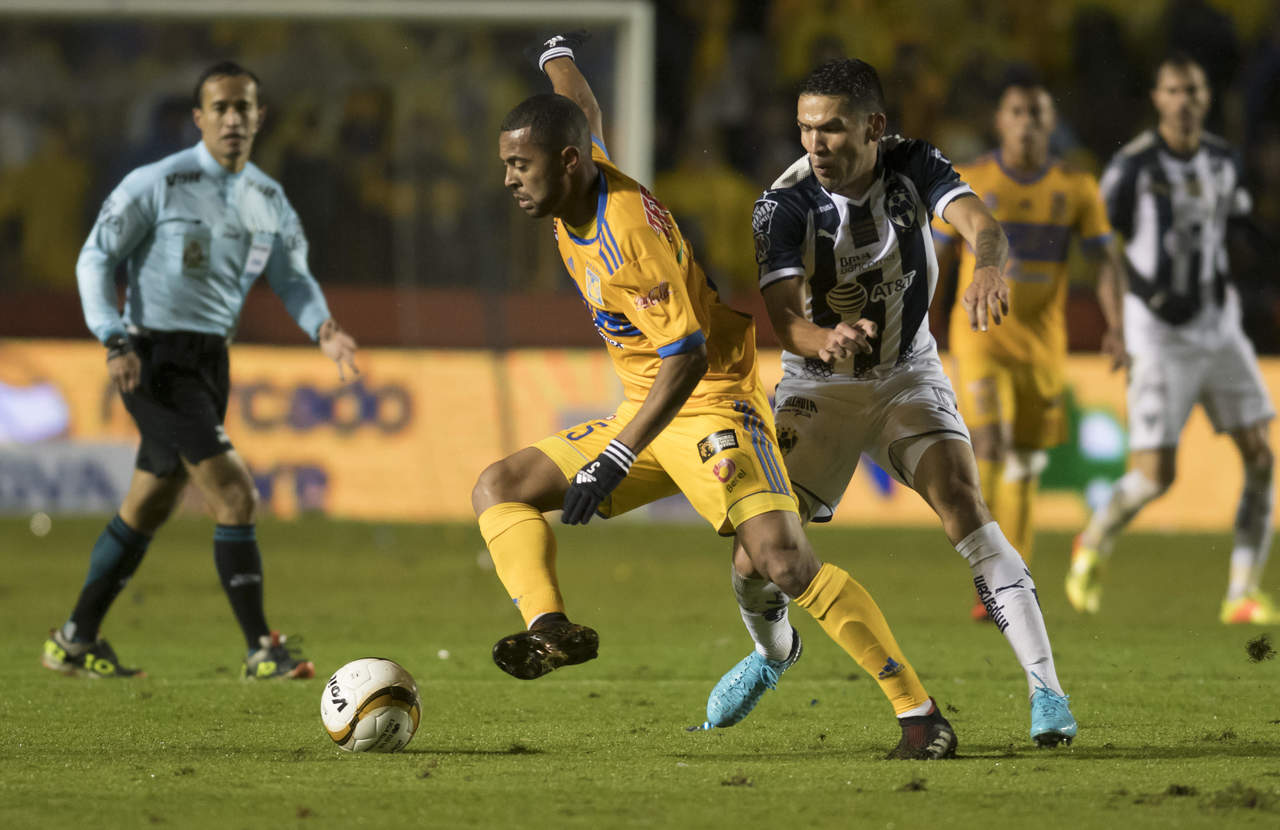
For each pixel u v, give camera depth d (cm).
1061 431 3162
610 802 1341
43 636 2811
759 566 1572
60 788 1403
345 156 5731
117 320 2300
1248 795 1337
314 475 4931
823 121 1673
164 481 2345
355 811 1298
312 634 2859
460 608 3259
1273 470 3184
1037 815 1288
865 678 2334
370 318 5288
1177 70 3188
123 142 5794
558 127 1494
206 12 5341
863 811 1305
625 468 1475
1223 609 3312
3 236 5784
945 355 5147
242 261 2398
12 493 4828
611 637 2856
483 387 5094
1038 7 6756
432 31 5762
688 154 6562
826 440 1803
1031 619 1647
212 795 1368
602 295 1548
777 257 1708
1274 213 6431
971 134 6612
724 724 1798
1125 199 3228
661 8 6656
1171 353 3203
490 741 1733
